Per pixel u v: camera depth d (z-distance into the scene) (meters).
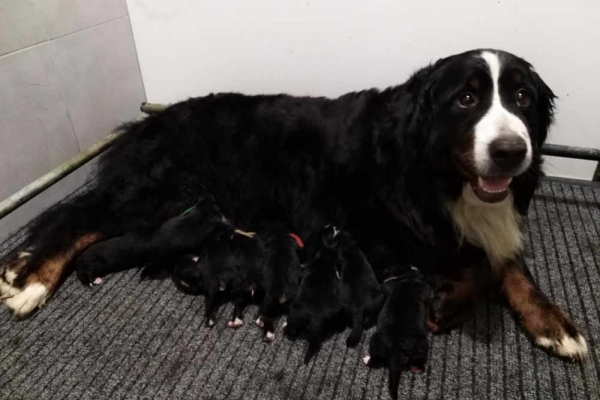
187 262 0.86
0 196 0.98
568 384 0.69
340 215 0.89
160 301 0.86
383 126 0.83
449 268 0.83
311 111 0.92
